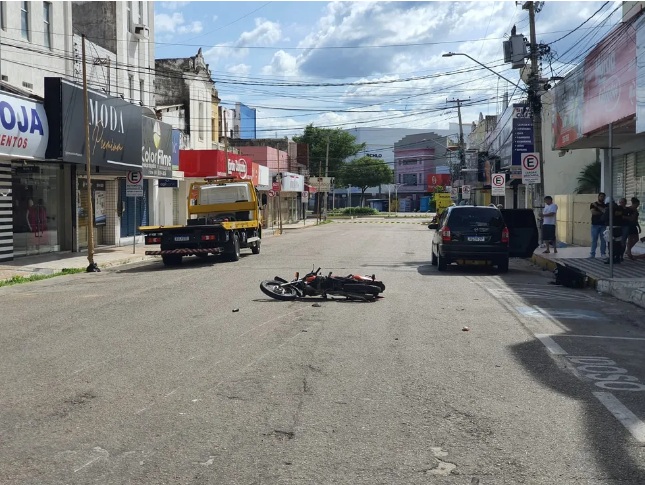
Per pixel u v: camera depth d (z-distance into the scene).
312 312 11.44
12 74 23.59
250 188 24.39
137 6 34.34
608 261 18.98
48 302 13.16
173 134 34.09
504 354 8.43
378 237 36.16
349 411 6.10
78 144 21.41
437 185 94.44
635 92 16.19
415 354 8.34
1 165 20.45
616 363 8.05
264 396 6.54
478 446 5.27
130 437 5.44
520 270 19.55
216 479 4.62
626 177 23.81
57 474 4.72
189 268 19.94
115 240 29.48
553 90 25.75
